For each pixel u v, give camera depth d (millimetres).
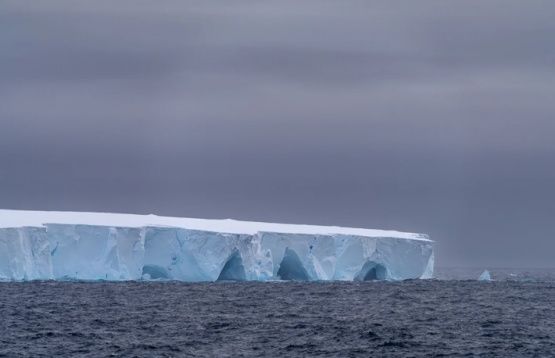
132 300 103750
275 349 64625
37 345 65500
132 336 71000
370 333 73250
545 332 76250
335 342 68562
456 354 63500
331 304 102438
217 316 86875
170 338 70000
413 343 68312
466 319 86688
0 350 63000
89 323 79438
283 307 97500
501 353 63938
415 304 104500
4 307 92000
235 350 63938
